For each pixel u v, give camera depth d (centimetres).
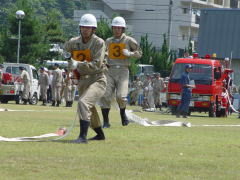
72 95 6384
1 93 6494
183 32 15638
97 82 2119
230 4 17138
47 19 11094
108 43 3005
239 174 1546
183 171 1548
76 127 2823
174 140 2344
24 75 6512
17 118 3453
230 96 6006
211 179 1449
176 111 5050
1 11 15562
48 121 3253
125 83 2995
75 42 2130
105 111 2934
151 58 12269
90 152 1834
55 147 1914
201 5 16050
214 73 5559
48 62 10975
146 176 1444
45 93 6600
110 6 15625
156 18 15588
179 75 5600
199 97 5506
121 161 1670
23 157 1661
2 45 10150
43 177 1374
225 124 4047
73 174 1427
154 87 6994
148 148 2019
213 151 2025
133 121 3331
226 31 8775
